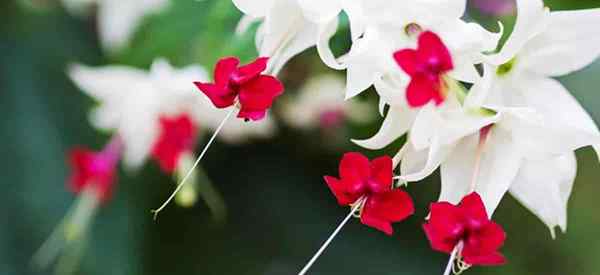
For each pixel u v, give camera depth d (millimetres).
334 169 638
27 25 638
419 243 630
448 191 393
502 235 367
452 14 371
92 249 608
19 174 618
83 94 631
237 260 637
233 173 640
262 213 640
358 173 377
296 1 386
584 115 396
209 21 479
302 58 583
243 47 455
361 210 378
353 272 634
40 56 637
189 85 525
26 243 614
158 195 625
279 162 641
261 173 641
